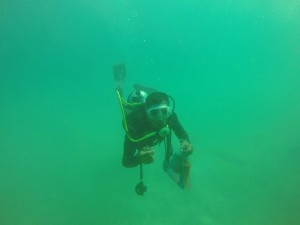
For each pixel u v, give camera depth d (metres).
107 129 5.89
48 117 7.56
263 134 4.42
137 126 1.62
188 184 1.90
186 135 1.81
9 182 4.11
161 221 2.79
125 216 2.94
